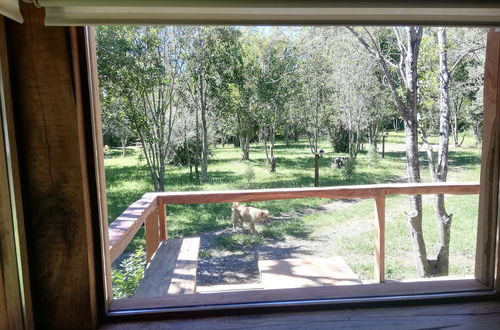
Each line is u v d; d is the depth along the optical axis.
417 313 0.92
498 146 0.99
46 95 0.74
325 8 0.74
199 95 4.47
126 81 4.04
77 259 0.79
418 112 4.33
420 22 0.78
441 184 2.88
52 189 0.76
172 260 2.20
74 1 0.67
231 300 0.96
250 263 3.67
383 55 4.27
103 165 0.90
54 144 0.75
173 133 4.50
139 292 1.73
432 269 3.88
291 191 2.88
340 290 1.01
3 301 0.70
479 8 0.76
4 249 0.70
